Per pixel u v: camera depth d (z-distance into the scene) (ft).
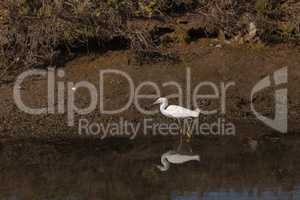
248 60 121.90
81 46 122.93
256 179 92.84
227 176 93.45
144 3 126.82
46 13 121.70
